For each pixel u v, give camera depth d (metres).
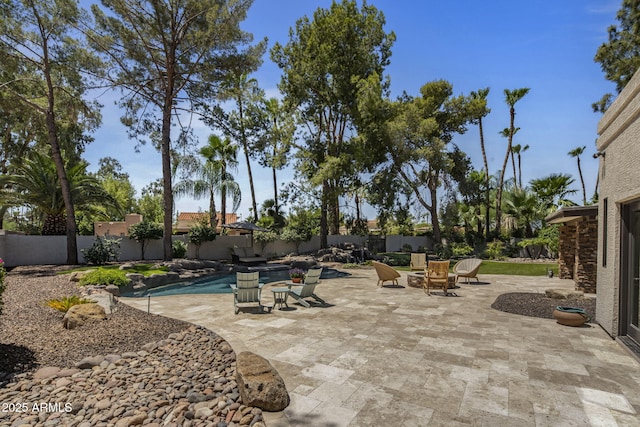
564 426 2.89
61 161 15.36
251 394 3.15
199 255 20.58
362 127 22.66
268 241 22.50
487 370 4.08
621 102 5.11
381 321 6.47
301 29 22.61
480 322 6.41
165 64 16.50
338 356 4.55
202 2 14.80
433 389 3.58
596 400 3.34
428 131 21.95
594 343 5.13
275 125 24.75
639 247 5.01
